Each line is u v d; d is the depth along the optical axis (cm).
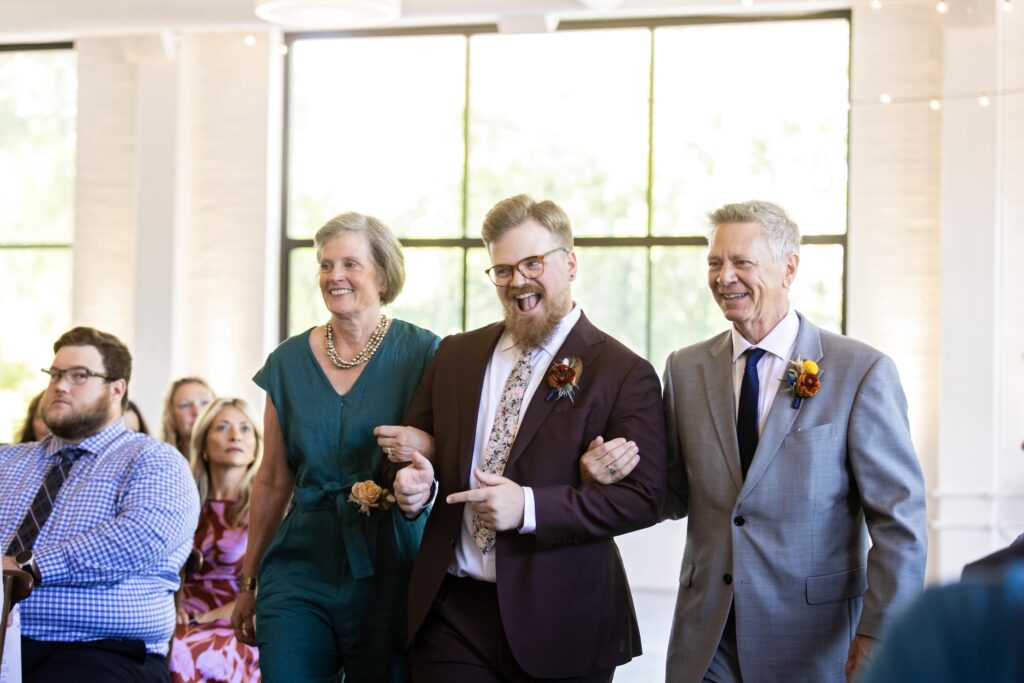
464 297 979
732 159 937
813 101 920
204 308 987
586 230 962
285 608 354
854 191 884
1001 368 851
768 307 321
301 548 358
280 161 1000
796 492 310
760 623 310
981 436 841
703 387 330
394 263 369
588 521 298
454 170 983
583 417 309
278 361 372
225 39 987
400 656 355
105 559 348
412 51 988
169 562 368
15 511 368
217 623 502
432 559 316
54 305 1038
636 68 954
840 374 315
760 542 312
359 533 353
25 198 1044
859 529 321
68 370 370
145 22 845
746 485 313
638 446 309
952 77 848
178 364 984
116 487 367
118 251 1002
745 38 932
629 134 956
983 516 841
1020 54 854
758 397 322
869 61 882
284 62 1003
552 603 301
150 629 359
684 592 328
